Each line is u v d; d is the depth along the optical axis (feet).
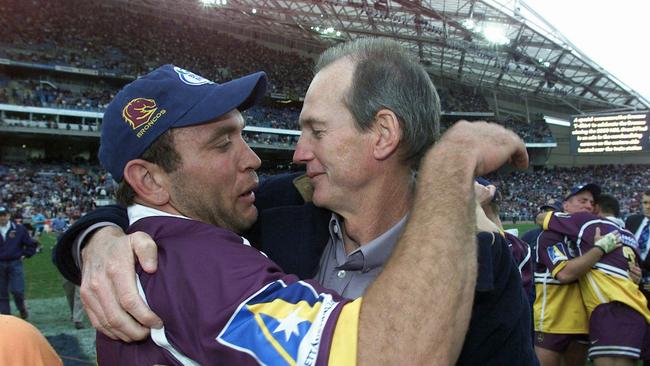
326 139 4.37
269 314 3.18
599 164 147.13
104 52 106.83
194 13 118.52
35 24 101.04
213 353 3.18
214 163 4.24
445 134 3.76
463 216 3.29
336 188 4.46
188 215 4.30
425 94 4.41
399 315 2.92
